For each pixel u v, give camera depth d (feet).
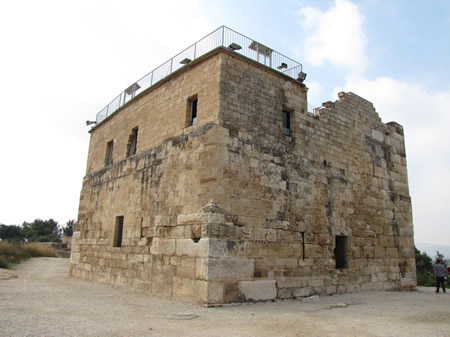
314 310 35.32
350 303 41.09
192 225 39.99
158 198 46.83
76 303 35.70
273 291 41.19
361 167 57.16
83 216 67.97
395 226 60.18
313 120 51.78
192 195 41.06
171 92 50.62
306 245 46.11
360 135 58.59
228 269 37.86
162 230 44.57
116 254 53.93
